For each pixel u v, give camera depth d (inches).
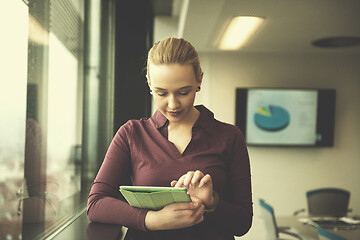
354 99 199.3
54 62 51.6
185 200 32.1
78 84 66.7
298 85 199.0
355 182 199.3
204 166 36.9
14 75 36.5
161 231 36.8
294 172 198.8
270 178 198.4
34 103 43.3
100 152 80.8
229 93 198.7
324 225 134.6
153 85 33.8
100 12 81.4
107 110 82.0
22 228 39.4
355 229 129.4
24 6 39.1
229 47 186.7
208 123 38.8
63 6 55.6
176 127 38.2
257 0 114.2
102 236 34.7
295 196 198.2
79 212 53.3
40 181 45.4
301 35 160.7
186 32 153.8
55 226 43.7
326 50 192.1
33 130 42.7
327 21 137.9
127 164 38.6
